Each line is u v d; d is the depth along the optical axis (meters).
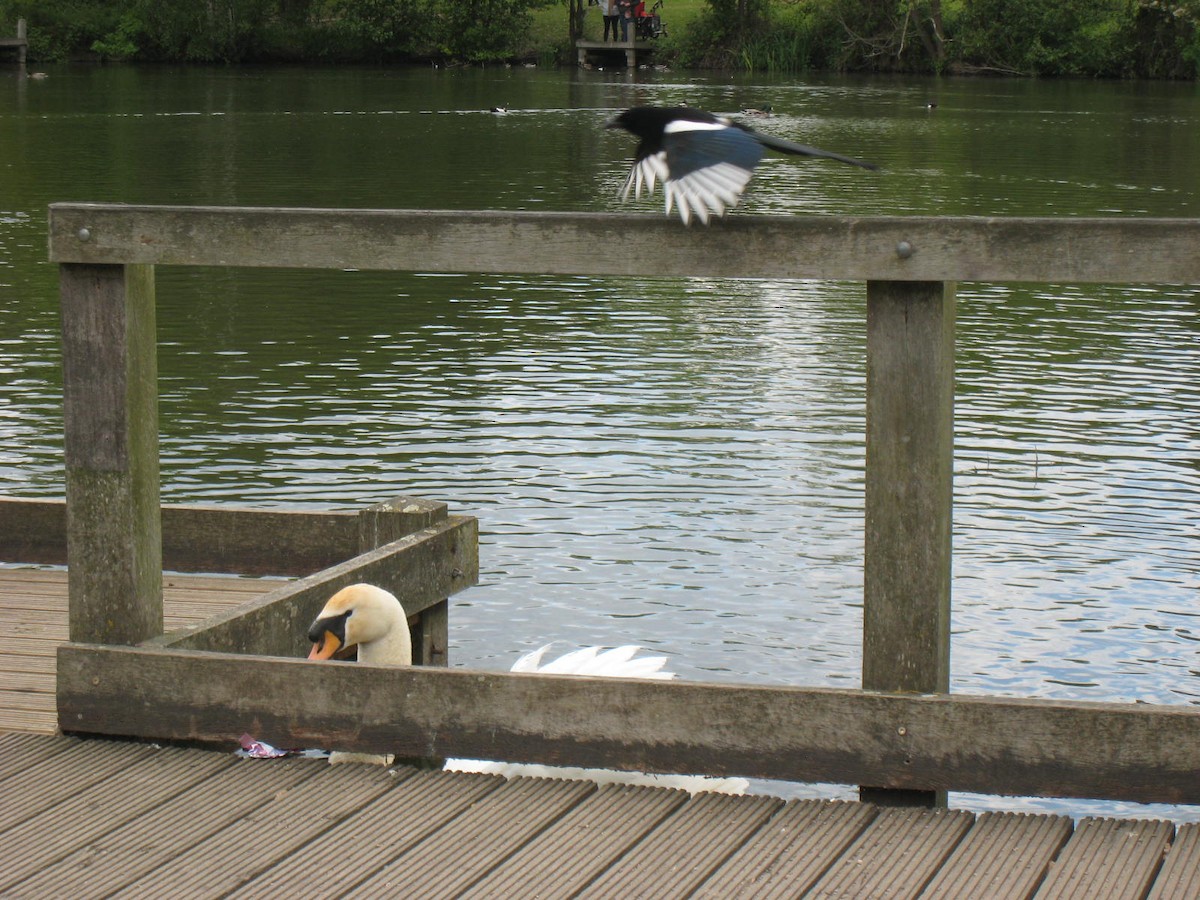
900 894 4.08
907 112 45.22
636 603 9.55
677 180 4.05
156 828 4.51
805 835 4.41
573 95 51.12
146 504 5.17
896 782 4.56
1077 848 4.27
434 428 13.24
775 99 49.88
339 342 16.59
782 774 4.64
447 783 4.80
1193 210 25.50
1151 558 10.34
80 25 66.69
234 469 12.12
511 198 26.59
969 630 9.23
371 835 4.46
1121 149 35.50
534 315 18.08
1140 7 62.19
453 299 18.97
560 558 10.27
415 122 41.41
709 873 4.23
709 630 9.16
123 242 4.86
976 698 4.49
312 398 14.25
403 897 4.11
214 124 40.03
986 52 63.81
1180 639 9.11
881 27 65.69
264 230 4.77
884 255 4.38
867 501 4.53
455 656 8.80
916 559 4.52
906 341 4.44
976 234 4.31
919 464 4.47
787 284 20.27
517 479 11.90
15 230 23.08
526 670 5.46
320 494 11.53
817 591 9.74
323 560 7.29
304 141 36.09
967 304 19.06
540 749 4.81
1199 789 4.34
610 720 4.75
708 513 11.12
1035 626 9.27
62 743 5.11
